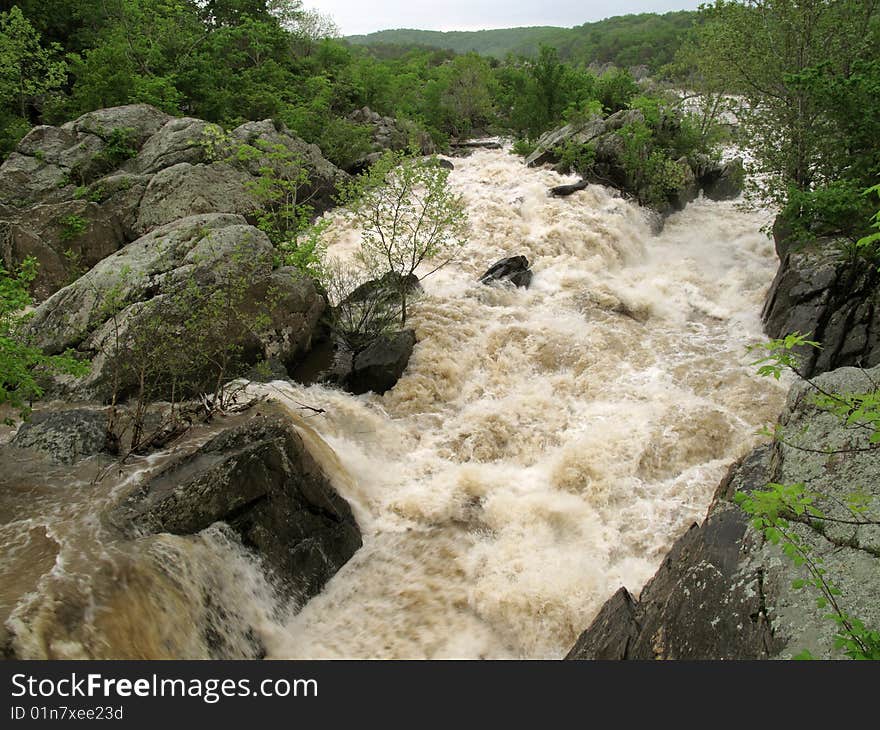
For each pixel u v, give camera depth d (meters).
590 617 8.19
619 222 20.92
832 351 13.11
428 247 15.07
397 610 8.35
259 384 11.73
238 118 26.31
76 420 9.62
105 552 6.84
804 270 14.09
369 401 12.56
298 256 13.89
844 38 17.33
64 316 12.28
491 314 15.31
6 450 9.06
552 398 12.76
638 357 14.07
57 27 31.23
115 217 17.73
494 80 49.06
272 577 7.96
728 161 28.11
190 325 10.60
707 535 6.61
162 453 9.20
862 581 5.16
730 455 11.03
